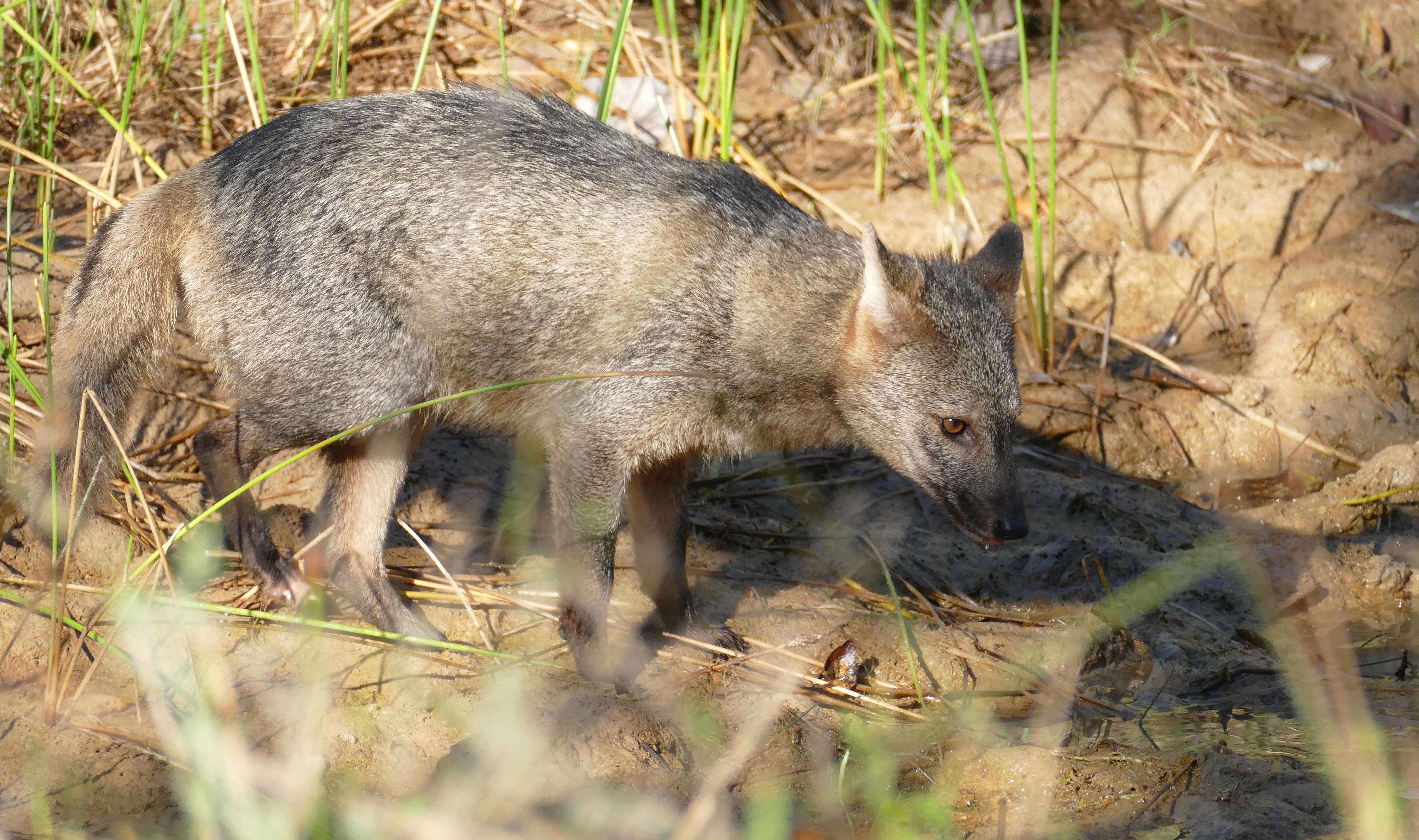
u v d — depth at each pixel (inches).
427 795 258.7
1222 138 582.6
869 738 295.0
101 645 287.6
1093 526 414.0
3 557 313.1
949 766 289.3
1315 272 520.4
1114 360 493.0
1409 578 390.0
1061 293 520.4
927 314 306.8
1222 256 535.5
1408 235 535.5
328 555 327.3
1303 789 274.7
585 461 313.9
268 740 267.4
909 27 624.4
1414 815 262.4
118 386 317.1
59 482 300.5
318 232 307.3
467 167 312.0
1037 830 261.6
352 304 308.0
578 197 313.1
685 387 310.7
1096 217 542.3
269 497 373.7
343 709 281.7
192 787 237.1
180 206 318.7
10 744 258.7
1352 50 637.9
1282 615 374.6
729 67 490.9
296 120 322.7
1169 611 370.6
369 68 523.5
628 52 521.0
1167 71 615.2
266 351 311.1
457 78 510.6
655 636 337.4
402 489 329.1
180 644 292.0
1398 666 345.4
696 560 375.9
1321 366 487.2
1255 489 447.2
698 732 293.4
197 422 388.8
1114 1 661.9
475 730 279.1
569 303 311.6
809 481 427.2
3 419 347.6
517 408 332.5
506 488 395.9
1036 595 378.3
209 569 326.0
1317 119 600.1
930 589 373.4
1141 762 290.7
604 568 315.0
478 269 311.3
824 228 333.1
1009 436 317.7
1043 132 574.9
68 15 498.6
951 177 480.4
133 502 344.2
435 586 338.3
